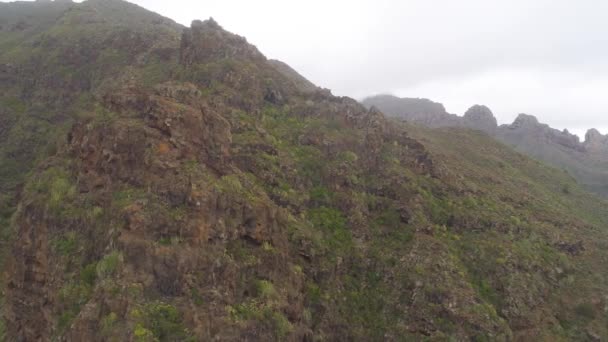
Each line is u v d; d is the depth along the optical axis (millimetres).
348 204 43219
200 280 26188
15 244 33406
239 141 41812
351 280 37969
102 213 28922
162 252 25875
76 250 28484
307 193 42188
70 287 26625
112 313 23344
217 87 51000
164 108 32531
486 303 38344
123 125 31547
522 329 38562
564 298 43188
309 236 36594
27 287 30656
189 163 30828
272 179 40125
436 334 35094
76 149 34625
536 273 44156
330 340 32844
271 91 55125
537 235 50344
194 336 23531
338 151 48438
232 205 30469
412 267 39344
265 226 31828
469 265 42500
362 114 56125
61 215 30547
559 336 38812
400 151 53219
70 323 24750
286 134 48500
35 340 27953
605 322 41125
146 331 22500
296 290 31703
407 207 45156
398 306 36969
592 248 52312
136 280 24781
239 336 25094
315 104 56531
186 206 28266
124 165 30266
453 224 46875
